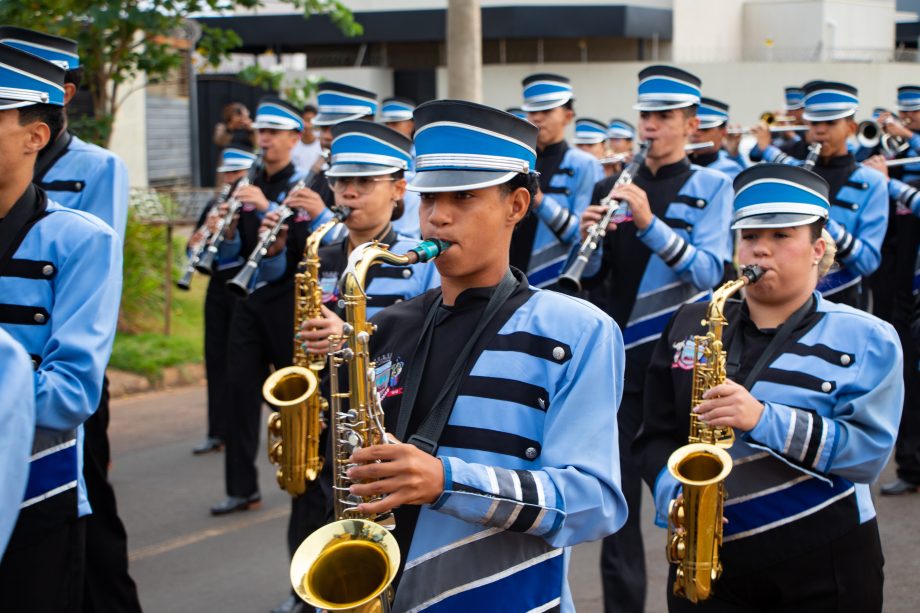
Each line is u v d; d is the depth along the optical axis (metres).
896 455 7.22
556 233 6.72
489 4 21.28
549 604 2.90
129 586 4.82
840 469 3.44
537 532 2.74
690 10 22.31
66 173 4.79
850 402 3.47
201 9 9.81
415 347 3.00
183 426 9.12
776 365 3.60
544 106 7.09
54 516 3.58
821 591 3.53
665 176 6.01
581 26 20.81
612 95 21.86
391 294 4.77
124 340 10.94
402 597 2.87
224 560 6.27
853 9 22.97
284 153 7.27
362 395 2.90
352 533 2.73
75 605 3.71
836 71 21.42
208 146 19.55
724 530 3.55
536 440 2.86
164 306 11.93
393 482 2.62
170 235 11.43
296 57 23.52
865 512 3.61
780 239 3.60
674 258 5.66
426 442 2.85
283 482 4.96
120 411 9.52
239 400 6.94
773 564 3.53
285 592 5.83
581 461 2.79
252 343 6.84
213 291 8.22
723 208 5.90
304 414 4.88
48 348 3.44
